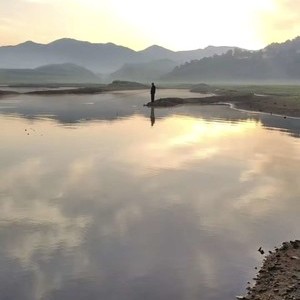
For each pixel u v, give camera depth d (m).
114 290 8.73
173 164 20.66
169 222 12.59
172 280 9.19
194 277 9.33
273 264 9.96
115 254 10.38
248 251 10.68
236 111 54.16
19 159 21.34
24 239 11.17
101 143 26.67
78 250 10.56
